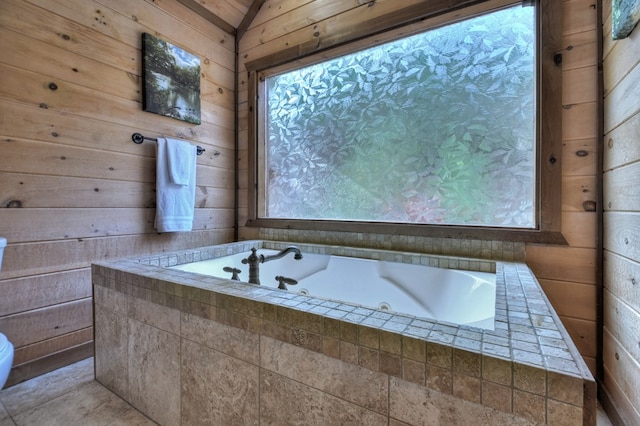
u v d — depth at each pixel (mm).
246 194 2455
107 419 1149
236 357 904
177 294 1043
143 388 1170
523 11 1562
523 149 1564
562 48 1403
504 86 1609
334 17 2021
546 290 1439
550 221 1426
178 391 1053
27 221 1416
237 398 904
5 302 1354
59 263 1521
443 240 1667
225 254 1931
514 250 1496
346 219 2086
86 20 1614
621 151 1124
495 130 1630
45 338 1475
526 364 542
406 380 650
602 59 1305
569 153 1392
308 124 2254
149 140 1912
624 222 1096
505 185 1606
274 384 833
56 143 1507
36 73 1438
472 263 1479
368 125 2004
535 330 675
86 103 1616
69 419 1151
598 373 1301
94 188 1652
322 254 1938
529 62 1552
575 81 1380
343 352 722
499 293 952
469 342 620
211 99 2305
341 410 730
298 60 2219
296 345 792
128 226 1809
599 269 1313
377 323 708
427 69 1808
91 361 1593
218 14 2289
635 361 1001
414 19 1757
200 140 2230
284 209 2385
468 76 1697
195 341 1000
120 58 1761
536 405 535
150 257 1554
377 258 1752
